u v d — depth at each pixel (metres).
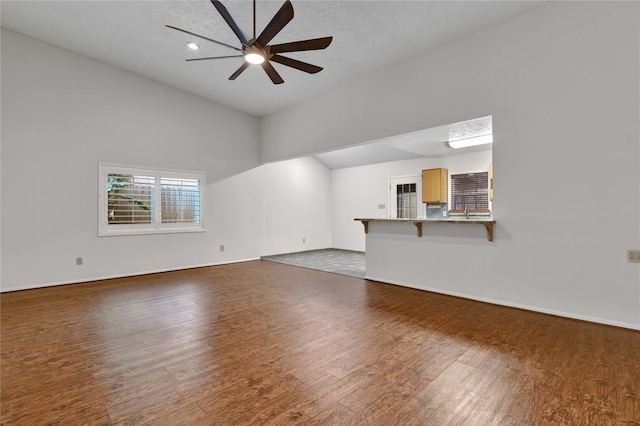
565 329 2.69
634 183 2.62
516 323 2.85
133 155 5.04
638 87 2.58
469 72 3.51
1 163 4.00
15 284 4.09
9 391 1.82
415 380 1.91
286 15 2.24
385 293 3.94
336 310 3.27
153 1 3.37
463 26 3.40
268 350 2.34
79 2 3.46
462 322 2.90
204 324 2.89
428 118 3.87
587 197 2.84
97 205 4.72
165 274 5.20
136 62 4.70
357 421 1.53
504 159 3.28
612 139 2.71
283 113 6.16
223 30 3.77
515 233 3.25
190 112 5.68
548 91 3.01
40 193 4.26
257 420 1.55
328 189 8.50
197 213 5.82
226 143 6.21
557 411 1.60
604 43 2.72
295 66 2.96
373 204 7.67
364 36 3.62
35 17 3.75
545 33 3.01
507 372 1.99
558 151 2.97
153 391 1.81
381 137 4.40
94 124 4.68
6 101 4.03
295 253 7.65
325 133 5.27
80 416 1.59
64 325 2.89
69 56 4.47
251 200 6.66
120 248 4.93
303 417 1.57
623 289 2.69
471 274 3.61
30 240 4.19
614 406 1.63
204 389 1.83
